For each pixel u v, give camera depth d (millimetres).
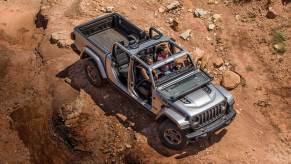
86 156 11641
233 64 13727
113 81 12234
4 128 13258
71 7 16453
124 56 12023
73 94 12852
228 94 11117
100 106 12500
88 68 12820
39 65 14516
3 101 13883
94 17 15844
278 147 11500
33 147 12570
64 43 14719
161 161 11016
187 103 10664
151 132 11664
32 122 12945
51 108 12750
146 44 11656
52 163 12023
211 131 10711
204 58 13797
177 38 14719
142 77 11508
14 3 18469
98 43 12469
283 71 13375
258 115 12359
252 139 11656
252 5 15258
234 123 12062
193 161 11016
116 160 11391
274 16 14664
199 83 11156
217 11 15539
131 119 12078
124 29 13703
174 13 15719
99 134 11852
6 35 16625
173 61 11359
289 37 14164
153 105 11297
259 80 13250
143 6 16125
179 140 10812
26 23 17188
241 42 14375
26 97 13711
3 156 12594
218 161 11023
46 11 16594
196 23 15227
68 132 12008
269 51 13930
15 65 14961
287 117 12266
